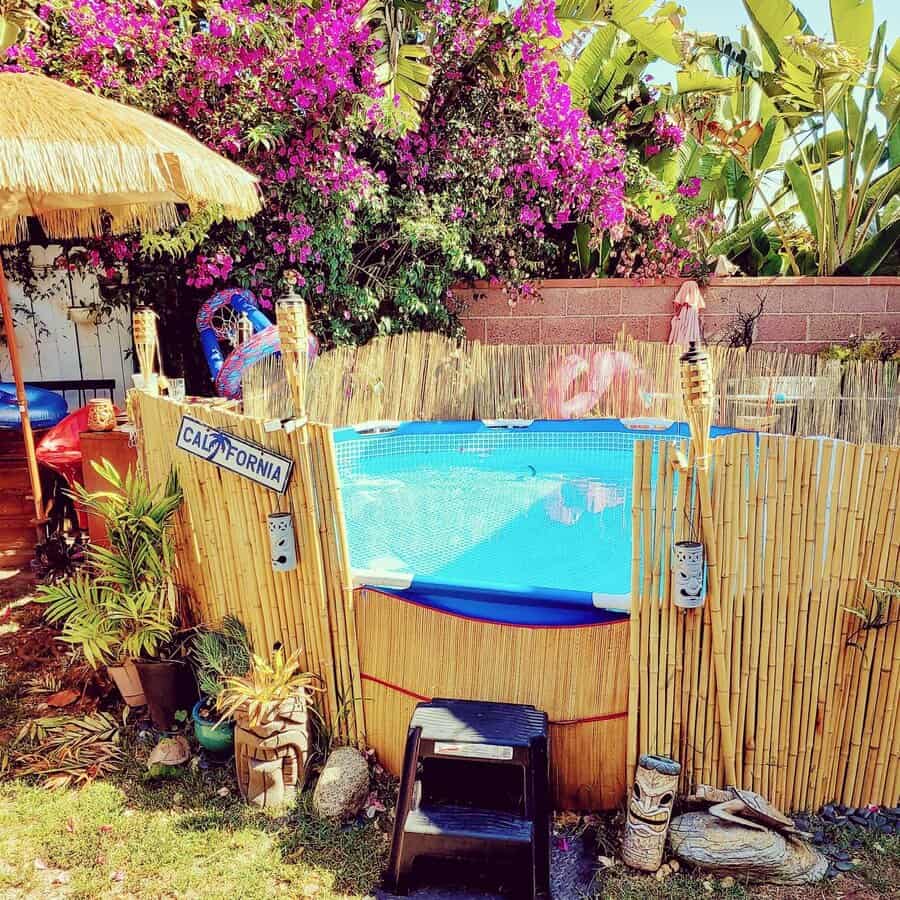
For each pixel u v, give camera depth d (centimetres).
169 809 305
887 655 279
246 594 349
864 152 916
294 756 308
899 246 854
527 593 298
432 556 479
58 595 366
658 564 275
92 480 492
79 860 276
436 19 694
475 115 731
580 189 751
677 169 880
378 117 642
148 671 354
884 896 252
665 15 768
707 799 282
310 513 318
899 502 266
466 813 262
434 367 681
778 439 266
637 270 798
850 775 292
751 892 256
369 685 329
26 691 397
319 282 679
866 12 776
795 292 789
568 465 694
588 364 682
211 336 640
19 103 332
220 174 376
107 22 550
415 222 686
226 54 580
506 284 773
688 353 258
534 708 292
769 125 895
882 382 568
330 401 646
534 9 677
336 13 598
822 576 275
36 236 687
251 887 263
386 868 269
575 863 273
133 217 506
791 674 283
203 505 359
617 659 289
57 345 766
